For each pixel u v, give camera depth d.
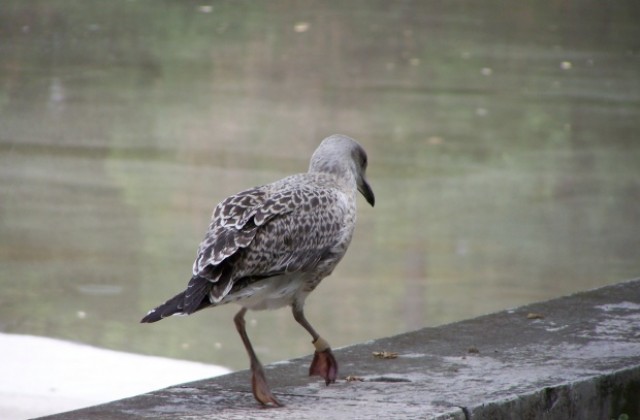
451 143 22.70
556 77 29.55
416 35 33.44
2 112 23.86
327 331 12.23
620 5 37.53
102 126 23.09
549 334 7.76
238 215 6.28
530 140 23.11
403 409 6.21
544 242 16.23
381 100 26.39
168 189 18.59
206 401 6.50
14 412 9.32
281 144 22.27
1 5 32.66
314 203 6.54
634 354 7.28
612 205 18.41
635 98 27.42
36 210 17.03
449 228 16.86
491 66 30.55
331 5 35.88
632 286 8.98
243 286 6.20
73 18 32.28
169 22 32.84
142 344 11.55
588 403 6.75
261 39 31.97
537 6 37.16
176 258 15.01
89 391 10.02
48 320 12.28
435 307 13.16
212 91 26.75
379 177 19.84
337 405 6.33
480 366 7.06
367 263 14.95
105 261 14.72
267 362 11.22
